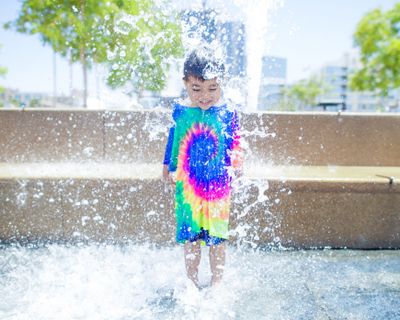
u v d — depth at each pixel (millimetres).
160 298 1907
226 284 2084
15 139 3465
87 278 2127
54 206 2646
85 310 1773
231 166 2055
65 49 7016
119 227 2658
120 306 1817
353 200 2648
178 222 2049
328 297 1950
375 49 15758
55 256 2445
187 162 2023
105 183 2611
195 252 2057
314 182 2607
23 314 1729
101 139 3447
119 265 2316
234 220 2641
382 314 1786
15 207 2648
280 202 2631
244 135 3391
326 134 3480
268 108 3588
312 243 2670
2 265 2291
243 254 2539
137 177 2613
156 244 2660
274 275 2215
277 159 3439
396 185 2621
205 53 1984
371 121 3506
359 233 2674
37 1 7031
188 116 2033
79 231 2666
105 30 5582
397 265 2393
